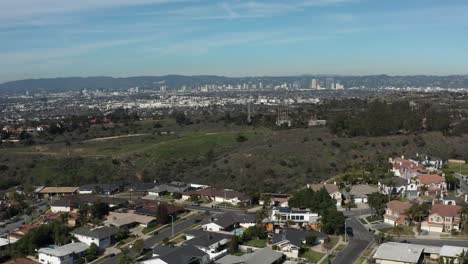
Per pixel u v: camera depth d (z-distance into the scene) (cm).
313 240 9412
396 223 10612
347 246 9362
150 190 15050
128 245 9994
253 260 8269
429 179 13425
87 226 11225
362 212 11919
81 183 16788
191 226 11206
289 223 10806
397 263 8138
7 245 9931
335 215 10100
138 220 11481
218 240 9456
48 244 9944
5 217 12650
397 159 15862
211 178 16200
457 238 9656
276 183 14738
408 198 12569
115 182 16675
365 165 15688
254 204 13238
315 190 12838
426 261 8362
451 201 11575
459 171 15425
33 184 16725
